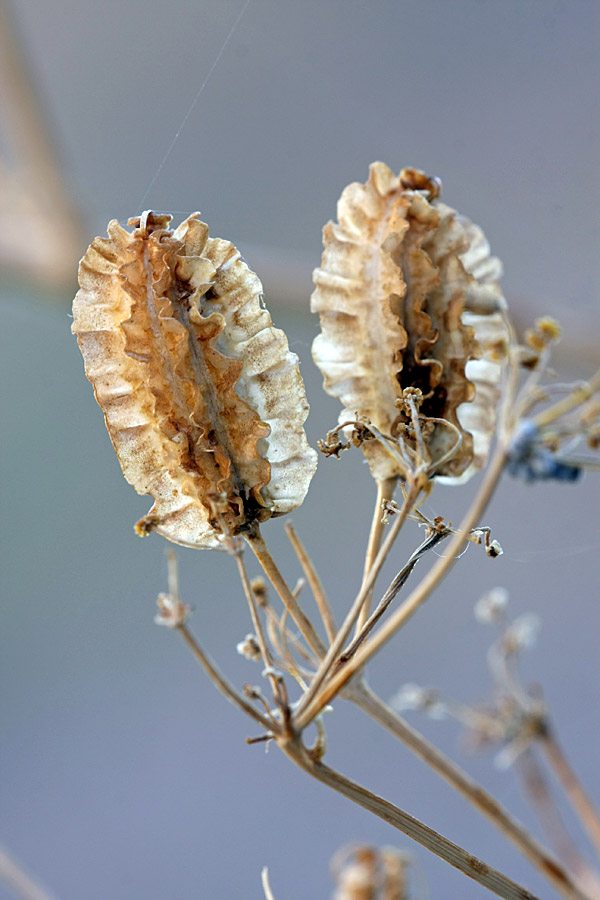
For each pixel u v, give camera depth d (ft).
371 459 0.62
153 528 0.61
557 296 1.05
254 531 0.61
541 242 1.07
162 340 0.60
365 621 0.62
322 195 1.08
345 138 1.10
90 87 1.08
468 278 0.62
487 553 0.61
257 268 0.81
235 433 0.61
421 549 0.61
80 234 0.82
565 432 0.59
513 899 0.61
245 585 0.61
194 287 0.61
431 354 0.62
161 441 0.61
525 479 0.59
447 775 0.64
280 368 0.61
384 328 0.62
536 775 0.69
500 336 0.62
